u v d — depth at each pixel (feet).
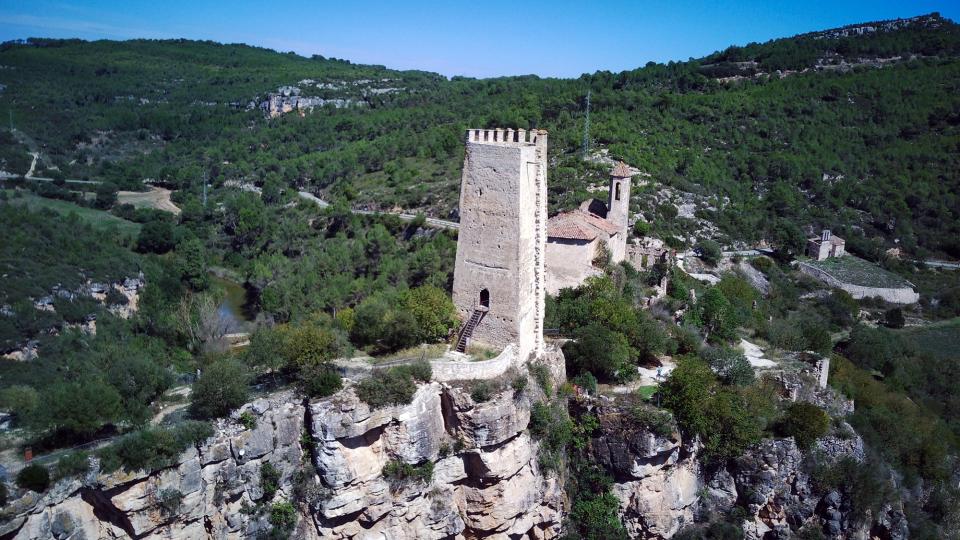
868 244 469.16
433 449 155.22
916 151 550.77
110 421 141.49
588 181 383.04
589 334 192.65
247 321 338.54
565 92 645.10
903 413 257.34
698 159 497.05
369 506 149.59
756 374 216.33
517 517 166.40
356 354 171.22
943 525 220.23
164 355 255.91
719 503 184.65
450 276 284.20
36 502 119.24
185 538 133.90
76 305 306.55
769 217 461.78
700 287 299.99
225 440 137.39
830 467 185.16
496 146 170.19
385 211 433.89
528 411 165.58
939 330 394.32
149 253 421.18
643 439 170.91
